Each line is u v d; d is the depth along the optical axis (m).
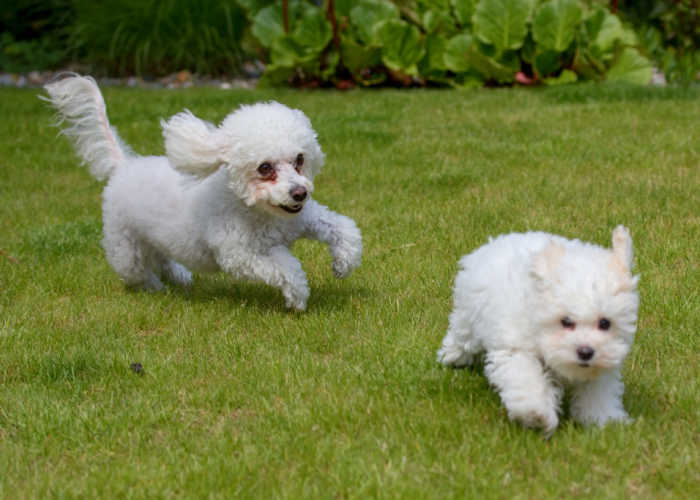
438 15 13.98
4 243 7.19
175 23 16.83
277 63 14.18
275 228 5.42
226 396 4.23
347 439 3.70
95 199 8.66
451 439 3.66
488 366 3.69
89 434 3.93
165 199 5.69
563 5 12.95
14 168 10.05
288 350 4.82
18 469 3.63
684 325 4.77
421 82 14.46
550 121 10.58
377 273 6.06
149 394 4.31
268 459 3.57
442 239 6.55
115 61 16.92
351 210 7.55
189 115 5.34
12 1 18.12
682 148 8.83
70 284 6.24
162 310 5.70
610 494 3.16
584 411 3.70
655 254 5.83
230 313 5.57
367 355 4.64
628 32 13.54
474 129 10.47
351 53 13.98
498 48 13.39
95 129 6.36
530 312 3.49
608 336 3.32
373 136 10.24
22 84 16.78
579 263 3.39
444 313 5.21
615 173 8.06
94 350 4.91
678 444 3.49
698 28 15.09
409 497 3.19
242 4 14.95
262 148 5.05
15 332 5.23
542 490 3.21
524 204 7.23
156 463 3.58
